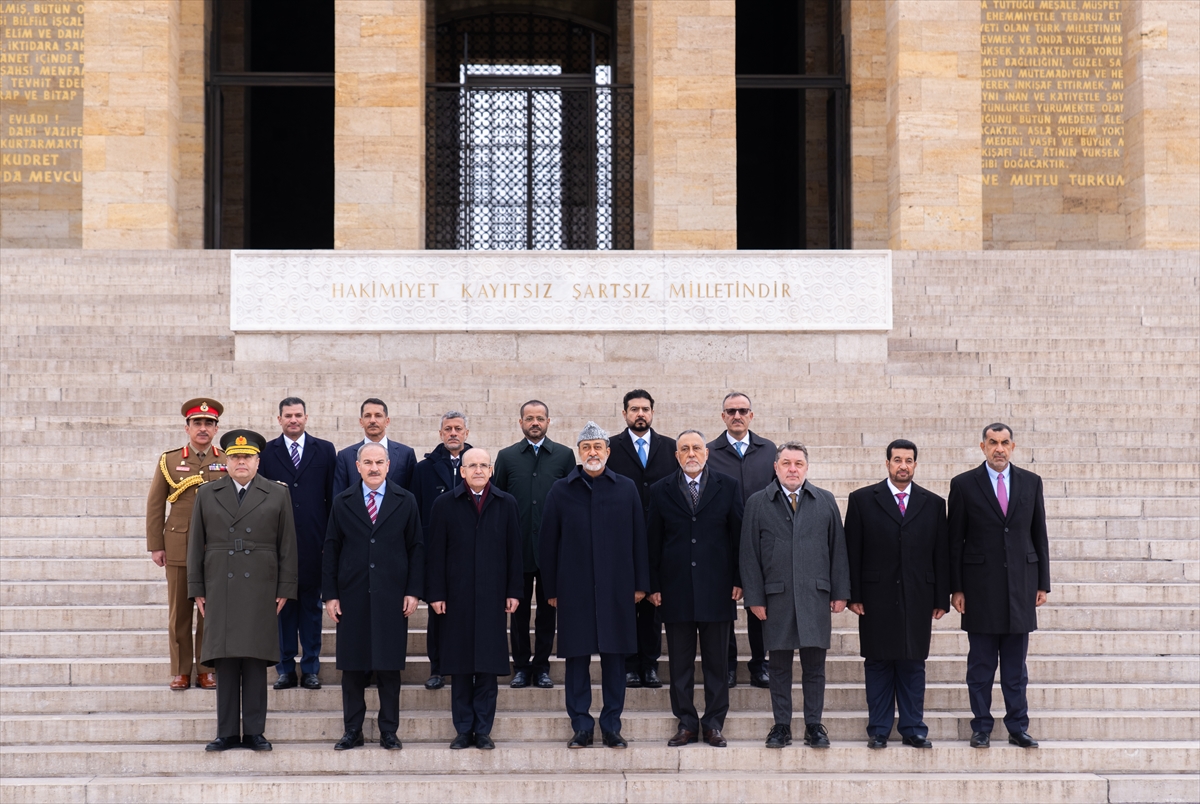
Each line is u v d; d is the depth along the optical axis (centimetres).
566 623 802
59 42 2197
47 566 982
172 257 1653
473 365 1444
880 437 1241
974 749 797
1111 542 1026
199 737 812
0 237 2197
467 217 2338
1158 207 1952
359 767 783
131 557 1011
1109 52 2255
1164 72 1964
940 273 1691
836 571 802
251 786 754
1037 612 943
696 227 1934
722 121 1944
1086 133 2258
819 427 1258
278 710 842
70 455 1180
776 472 823
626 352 1534
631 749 792
